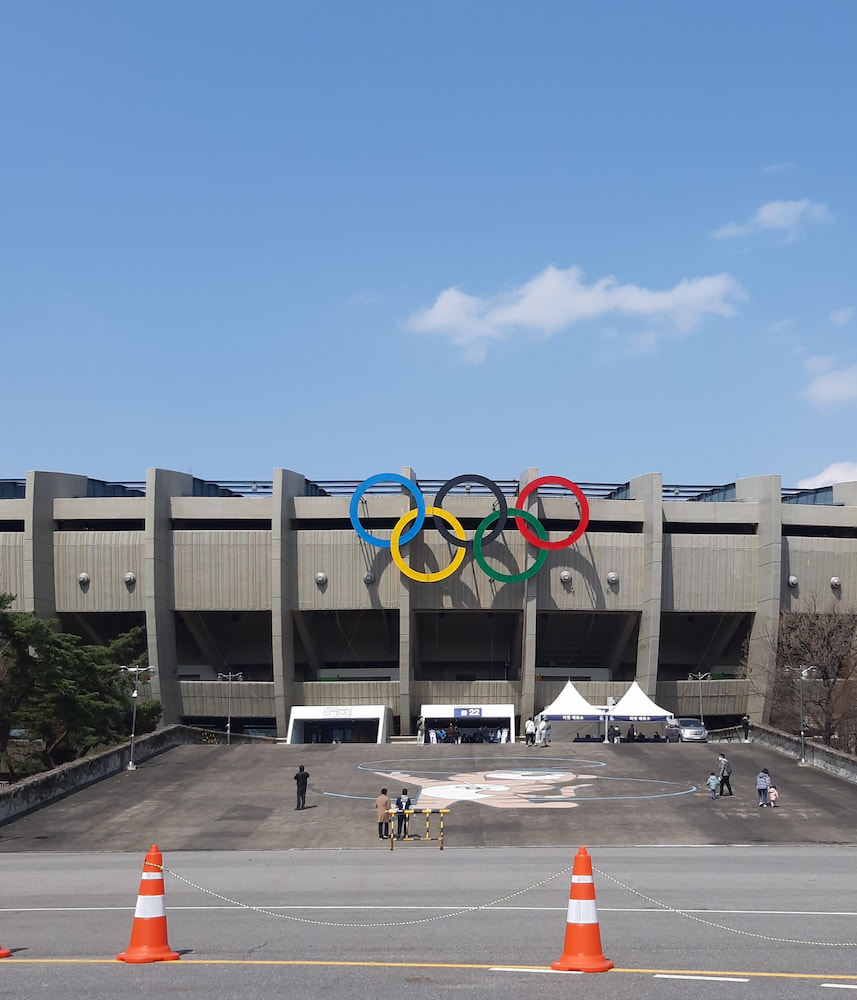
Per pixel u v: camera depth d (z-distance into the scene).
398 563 82.94
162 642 84.19
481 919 18.12
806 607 85.25
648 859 29.91
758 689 85.31
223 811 42.03
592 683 86.50
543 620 91.56
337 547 85.31
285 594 84.56
